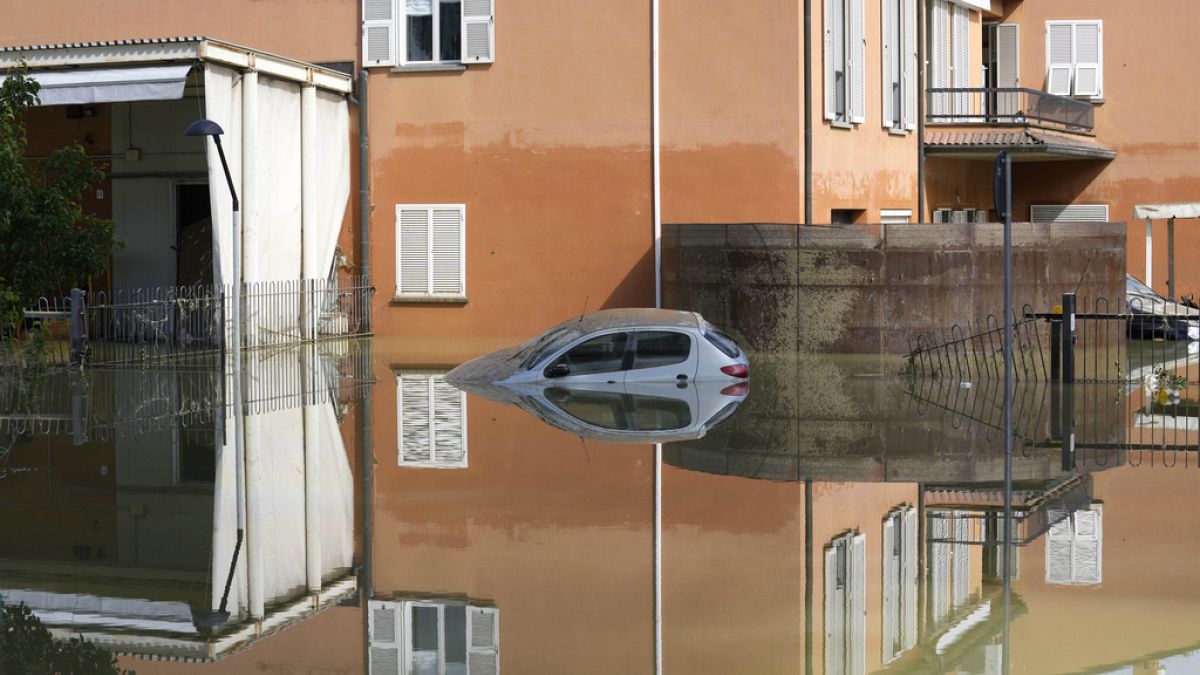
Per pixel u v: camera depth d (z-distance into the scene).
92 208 24.91
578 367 17.62
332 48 24.48
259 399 16.36
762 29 22.66
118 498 10.85
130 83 19.58
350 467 12.10
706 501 10.62
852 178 24.34
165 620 7.77
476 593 8.23
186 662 7.05
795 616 7.71
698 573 8.62
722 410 15.24
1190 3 31.41
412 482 11.47
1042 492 10.95
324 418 14.88
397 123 24.33
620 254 23.48
